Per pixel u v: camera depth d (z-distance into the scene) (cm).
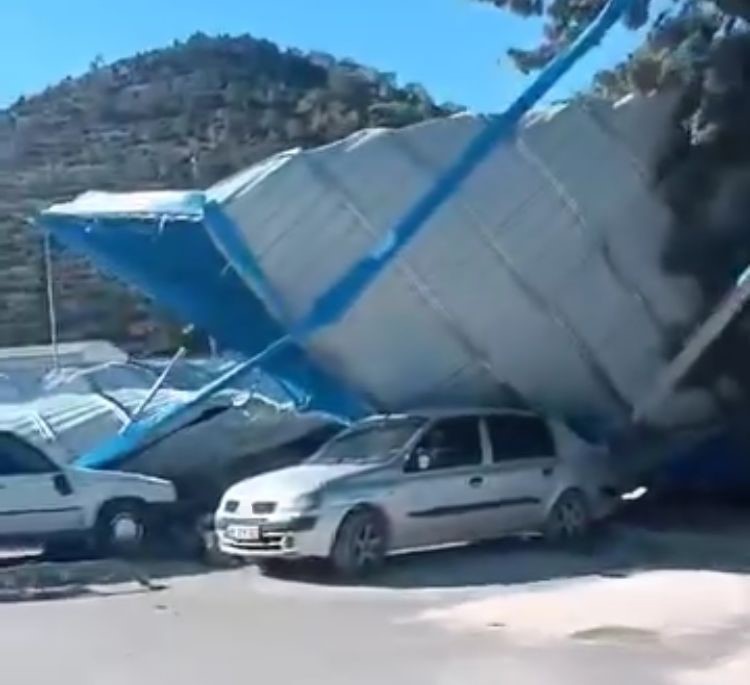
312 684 947
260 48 8094
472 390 2045
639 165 1909
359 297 1859
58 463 1700
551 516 1712
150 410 2220
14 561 1728
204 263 2003
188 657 1058
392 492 1532
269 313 1969
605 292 1955
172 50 8262
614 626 1162
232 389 2148
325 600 1350
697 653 1038
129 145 7344
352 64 6775
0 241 6438
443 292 1897
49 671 1013
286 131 6706
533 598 1330
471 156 1808
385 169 1830
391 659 1032
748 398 2019
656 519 2031
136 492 1728
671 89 1853
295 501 1475
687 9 1869
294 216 1816
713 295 1962
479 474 1630
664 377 2011
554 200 1888
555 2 2042
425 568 1562
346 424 2138
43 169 7112
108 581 1518
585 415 2077
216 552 1642
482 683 939
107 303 5975
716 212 1912
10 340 6138
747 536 1831
